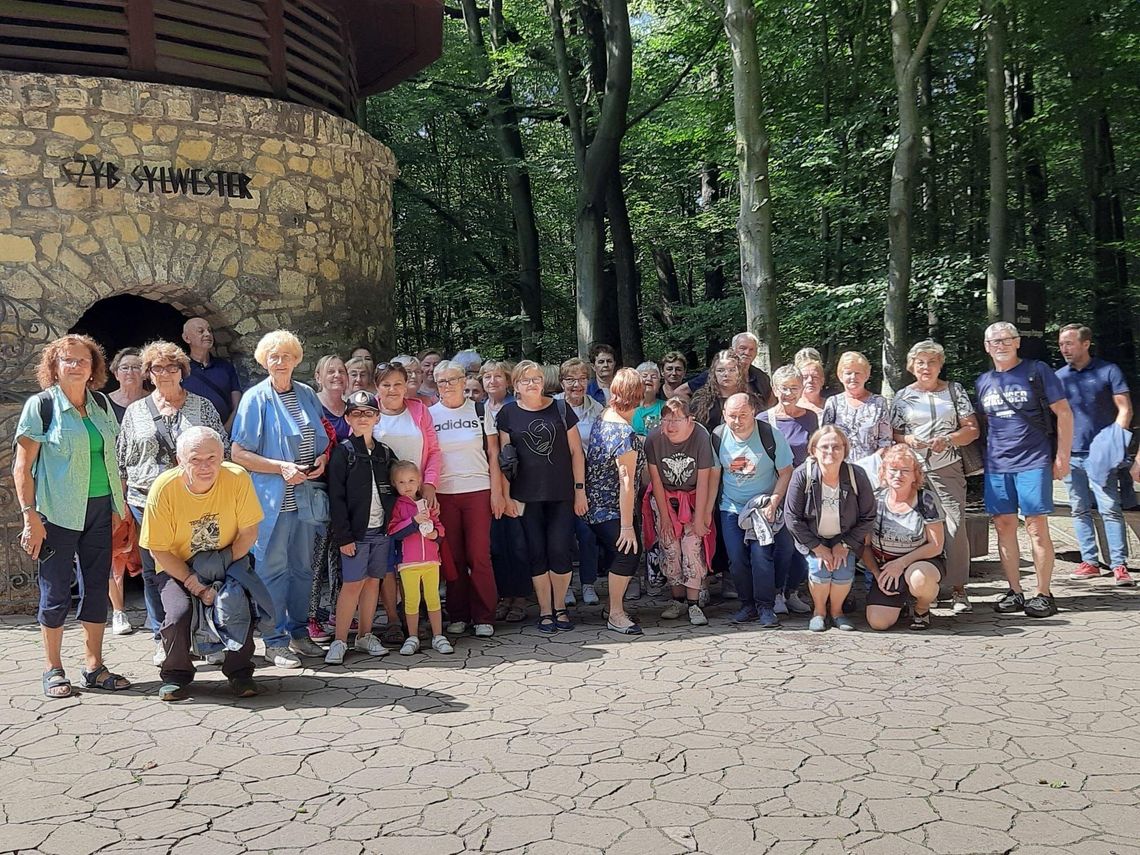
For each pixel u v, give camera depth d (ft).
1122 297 56.85
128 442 18.04
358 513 17.63
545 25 58.34
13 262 22.70
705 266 59.47
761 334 29.78
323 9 30.25
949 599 21.54
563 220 72.84
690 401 22.84
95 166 23.49
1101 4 44.29
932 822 10.85
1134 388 56.34
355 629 20.15
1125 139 58.13
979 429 20.45
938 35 47.73
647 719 14.28
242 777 12.44
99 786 12.21
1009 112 55.67
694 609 20.12
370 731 14.02
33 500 15.80
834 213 49.90
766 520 19.52
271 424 17.63
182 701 15.48
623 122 44.50
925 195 51.37
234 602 15.48
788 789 11.76
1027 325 30.96
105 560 16.25
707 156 53.78
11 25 23.16
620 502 20.02
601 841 10.53
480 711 14.80
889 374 34.06
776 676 16.26
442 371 19.60
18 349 22.79
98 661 16.30
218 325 25.86
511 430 19.56
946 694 15.15
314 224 27.48
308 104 28.89
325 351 27.76
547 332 68.69
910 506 19.02
